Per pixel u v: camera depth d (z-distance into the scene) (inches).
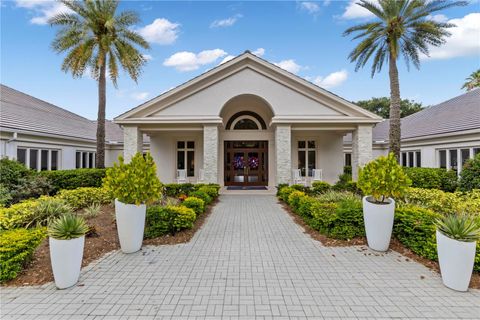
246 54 557.6
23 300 147.3
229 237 266.5
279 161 553.6
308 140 677.9
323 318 130.9
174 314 134.2
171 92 552.1
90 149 740.7
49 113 692.1
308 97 560.4
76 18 539.2
